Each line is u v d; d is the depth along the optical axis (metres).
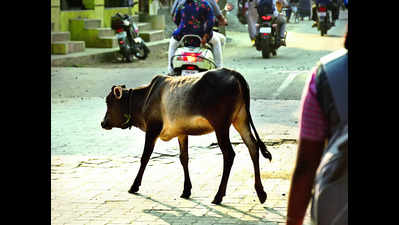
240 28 35.34
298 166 2.97
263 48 21.98
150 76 17.55
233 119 7.04
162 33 28.69
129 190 7.52
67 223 6.41
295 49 25.14
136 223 6.39
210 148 9.77
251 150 7.06
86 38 24.83
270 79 16.33
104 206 7.00
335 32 32.84
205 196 7.35
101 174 8.37
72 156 9.24
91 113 12.85
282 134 10.43
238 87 6.89
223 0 26.44
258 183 7.01
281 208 6.84
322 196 2.86
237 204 7.02
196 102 6.92
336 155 2.84
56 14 23.67
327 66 2.85
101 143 10.18
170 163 8.94
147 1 31.34
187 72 11.50
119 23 22.52
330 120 2.86
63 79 17.23
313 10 32.78
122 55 23.16
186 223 6.38
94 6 26.30
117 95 7.65
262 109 12.73
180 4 11.62
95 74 18.02
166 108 7.21
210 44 12.16
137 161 9.08
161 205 7.03
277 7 22.33
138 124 7.68
